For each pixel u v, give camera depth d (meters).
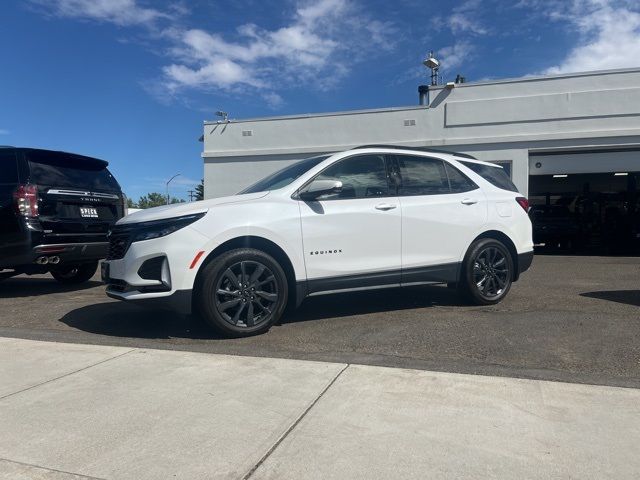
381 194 5.54
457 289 6.15
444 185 5.99
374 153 5.62
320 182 5.06
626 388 3.44
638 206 17.53
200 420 3.04
